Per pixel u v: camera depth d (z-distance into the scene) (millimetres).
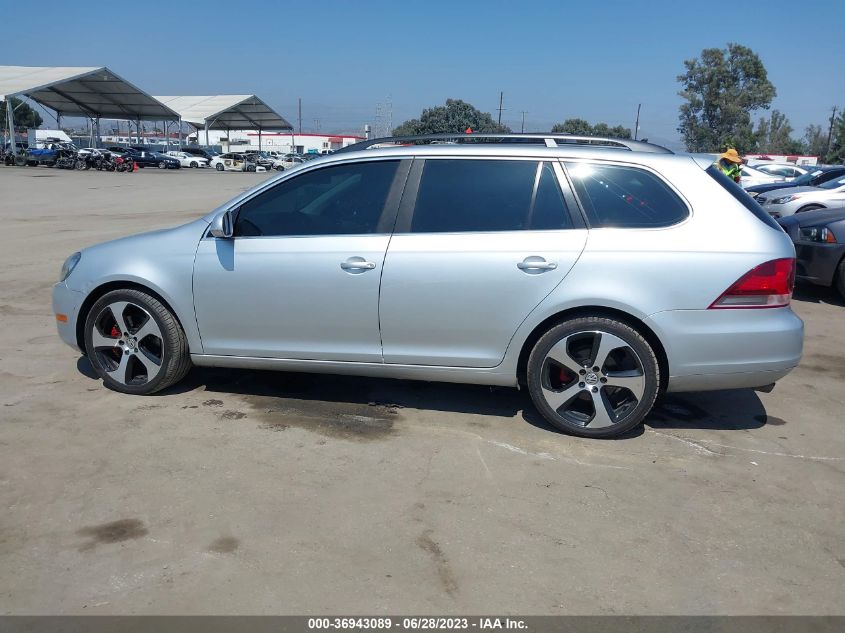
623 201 4219
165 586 2885
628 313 4102
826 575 3051
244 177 47188
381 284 4332
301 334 4559
